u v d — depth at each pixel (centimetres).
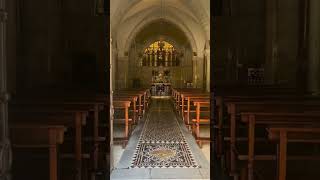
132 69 2880
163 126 1242
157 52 2934
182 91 1756
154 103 2238
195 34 2453
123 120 1068
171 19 2567
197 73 2570
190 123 1127
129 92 1623
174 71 2936
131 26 2412
